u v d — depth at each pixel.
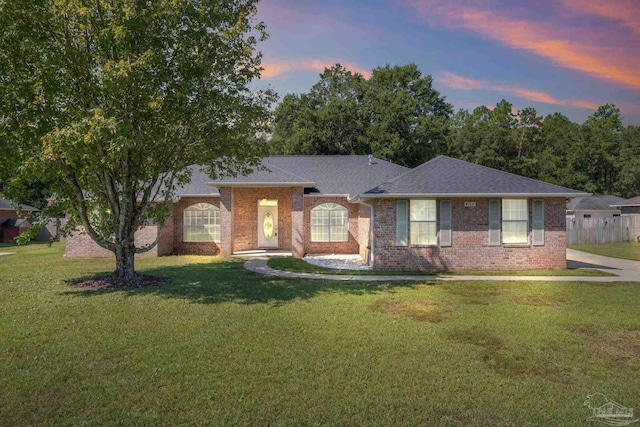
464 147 48.75
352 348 6.50
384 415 4.43
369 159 24.48
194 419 4.30
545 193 14.66
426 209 15.23
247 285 11.93
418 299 10.09
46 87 9.82
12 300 9.87
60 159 10.38
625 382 5.30
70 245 19.66
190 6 10.45
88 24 10.18
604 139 51.22
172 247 20.72
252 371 5.56
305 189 21.41
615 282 12.55
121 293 10.73
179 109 11.07
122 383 5.16
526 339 6.96
